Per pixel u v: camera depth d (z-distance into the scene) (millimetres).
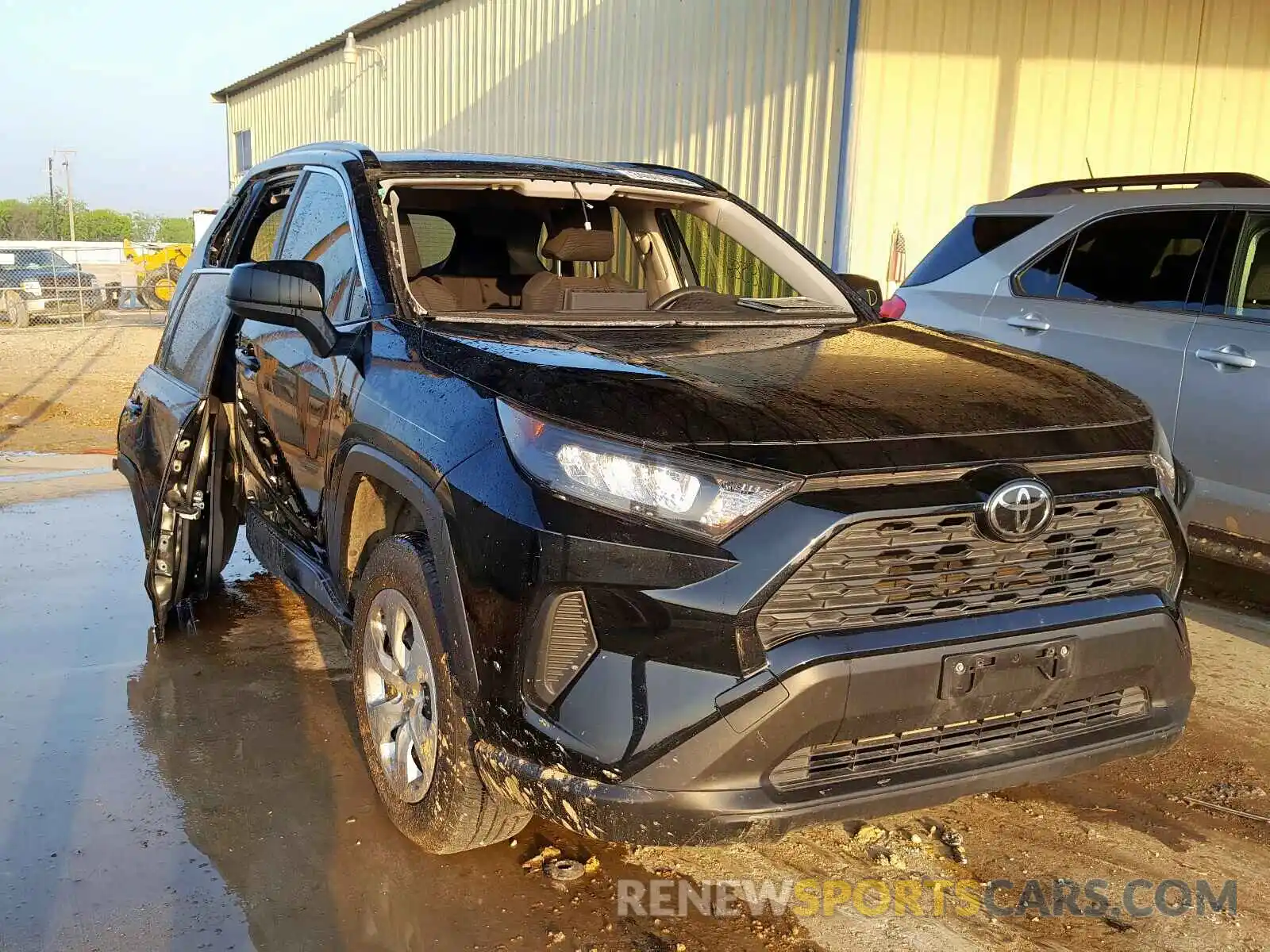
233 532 4664
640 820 2121
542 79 12859
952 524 2232
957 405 2506
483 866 2764
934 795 2283
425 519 2521
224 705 3740
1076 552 2414
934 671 2213
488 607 2301
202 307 4434
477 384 2541
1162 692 2582
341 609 3223
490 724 2316
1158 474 2518
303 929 2496
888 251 8797
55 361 14969
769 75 9289
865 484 2184
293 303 3070
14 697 3791
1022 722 2420
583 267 4016
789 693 2096
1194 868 2803
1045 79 9125
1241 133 10211
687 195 3953
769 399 2412
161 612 4215
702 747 2094
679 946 2449
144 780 3205
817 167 8852
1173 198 5035
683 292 3832
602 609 2170
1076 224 5367
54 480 7234
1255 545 4543
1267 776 3307
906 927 2527
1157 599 2535
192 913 2551
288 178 4188
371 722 2906
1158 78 9680
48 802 3066
